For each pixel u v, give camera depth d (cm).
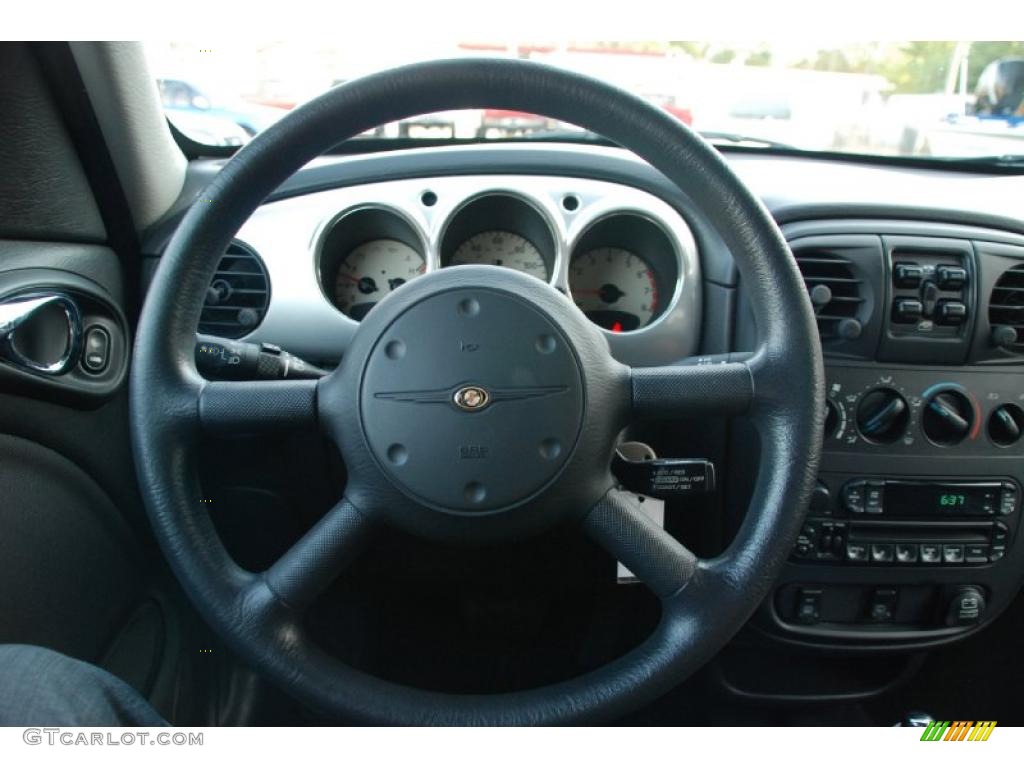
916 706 132
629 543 69
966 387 103
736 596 68
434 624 124
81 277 89
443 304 67
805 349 68
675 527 110
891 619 111
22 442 79
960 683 129
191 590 68
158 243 103
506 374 66
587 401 67
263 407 69
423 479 66
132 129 97
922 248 100
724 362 75
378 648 126
